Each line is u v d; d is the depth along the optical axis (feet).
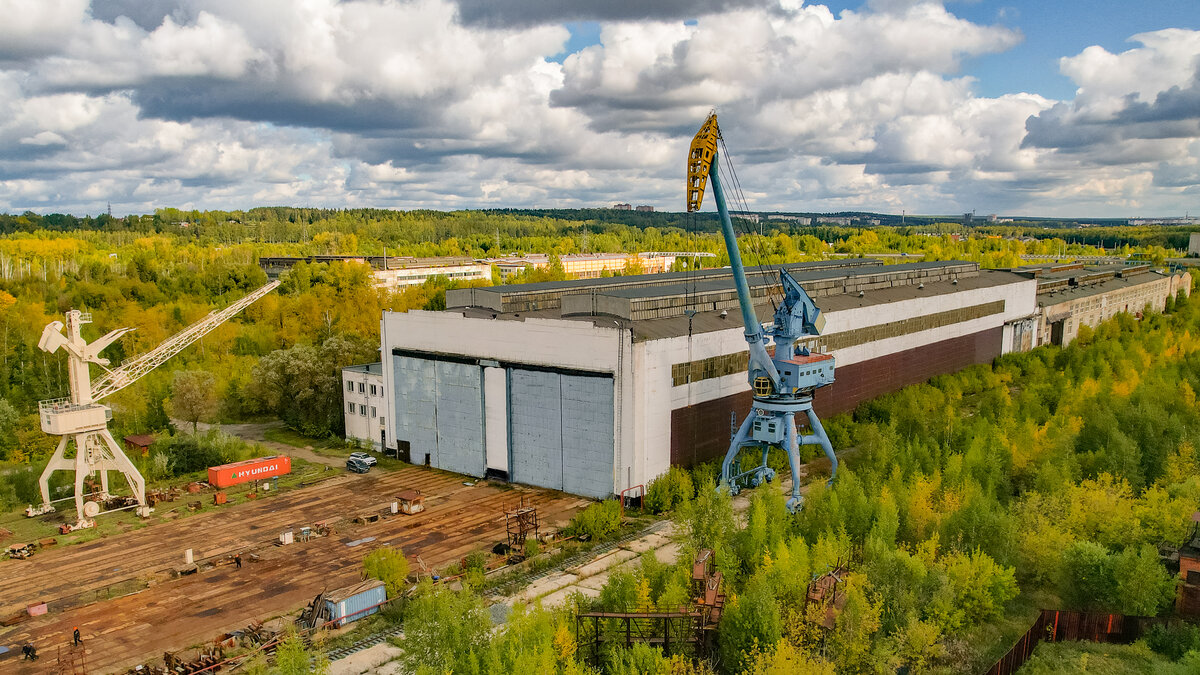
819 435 221.05
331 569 183.42
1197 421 250.37
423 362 268.62
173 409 313.32
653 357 222.89
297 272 615.16
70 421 216.33
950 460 204.95
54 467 223.51
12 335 416.46
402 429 279.69
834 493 178.29
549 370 234.99
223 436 287.28
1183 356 378.94
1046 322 453.99
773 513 177.47
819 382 219.20
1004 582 153.99
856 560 165.27
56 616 162.20
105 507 229.66
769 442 214.48
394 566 167.22
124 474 239.71
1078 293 494.18
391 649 146.00
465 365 255.91
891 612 142.31
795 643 131.75
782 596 141.18
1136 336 440.86
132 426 312.09
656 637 136.67
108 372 239.09
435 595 137.49
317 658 124.26
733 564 156.25
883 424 261.24
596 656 135.54
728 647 133.39
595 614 133.69
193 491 242.99
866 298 322.96
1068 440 224.33
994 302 402.93
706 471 229.66
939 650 137.59
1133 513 182.39
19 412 323.57
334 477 259.39
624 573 151.53
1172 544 181.37
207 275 629.10
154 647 149.07
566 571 178.91
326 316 485.56
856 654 131.75
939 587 148.25
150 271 646.33
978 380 358.43
